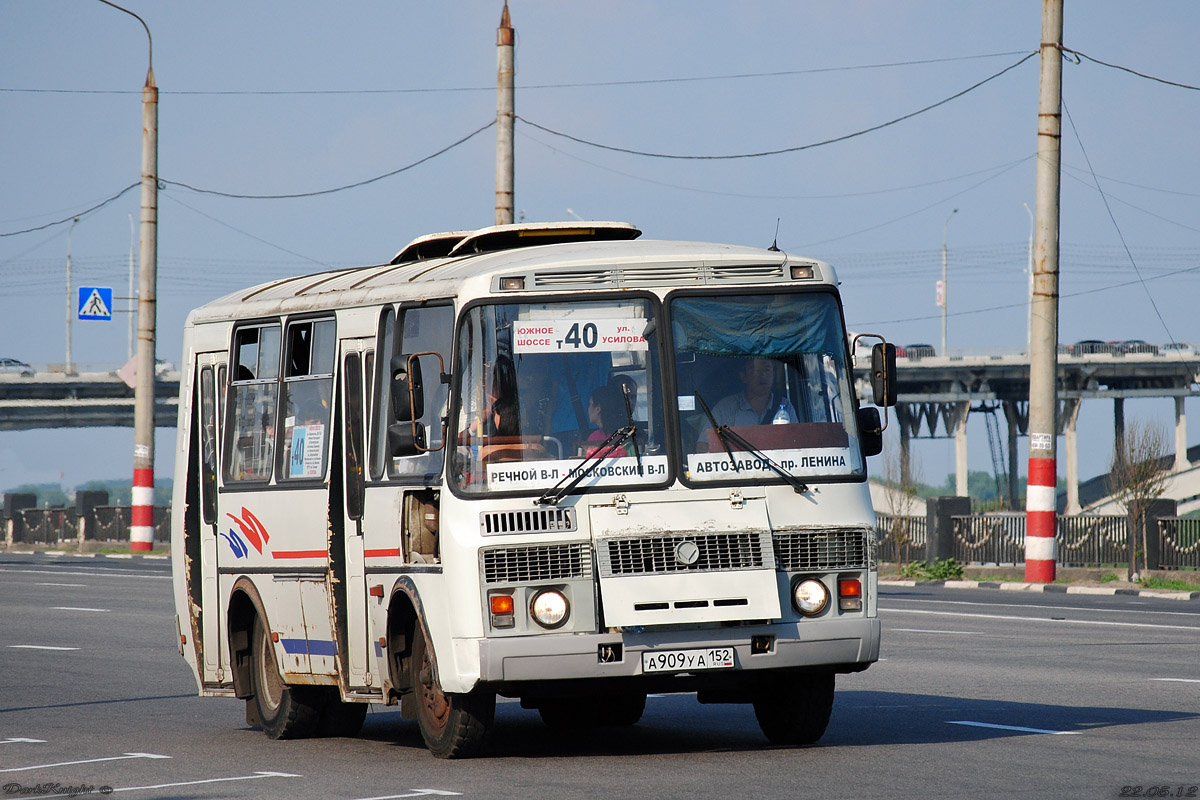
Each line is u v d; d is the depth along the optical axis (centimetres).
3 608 8362
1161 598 9006
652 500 3269
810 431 3388
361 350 3688
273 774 3300
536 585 3212
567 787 2978
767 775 3086
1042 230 9375
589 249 3497
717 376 3362
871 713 4147
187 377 4431
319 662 3809
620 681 3253
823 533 3341
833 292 3478
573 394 3303
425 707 3475
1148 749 3403
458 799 2872
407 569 3434
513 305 3319
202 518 4316
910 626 6856
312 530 3819
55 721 4353
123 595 9356
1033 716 4025
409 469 3472
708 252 3428
